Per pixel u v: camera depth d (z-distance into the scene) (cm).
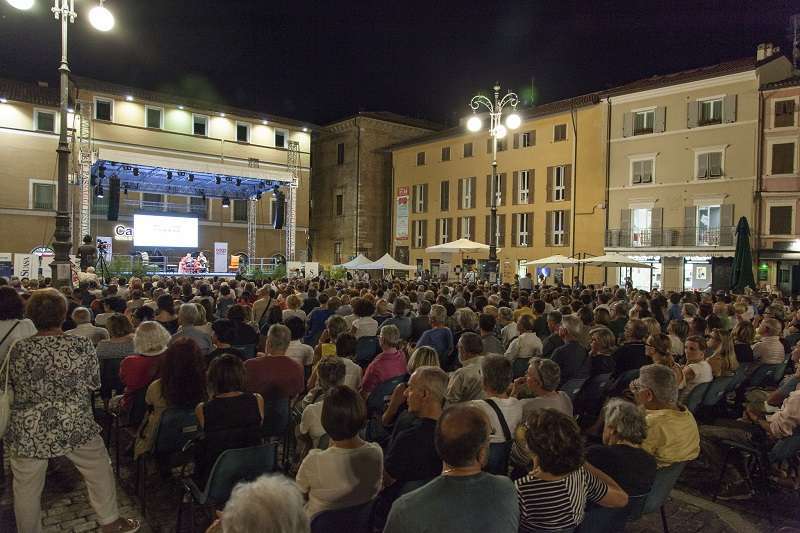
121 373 534
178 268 3000
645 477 334
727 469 552
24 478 377
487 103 2000
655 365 418
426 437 352
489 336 752
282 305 1059
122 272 2481
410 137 4712
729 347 683
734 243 2664
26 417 375
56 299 392
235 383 404
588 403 647
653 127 2950
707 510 500
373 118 4453
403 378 589
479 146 3822
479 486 243
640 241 2977
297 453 599
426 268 4125
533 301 1030
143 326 556
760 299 1550
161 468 519
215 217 3750
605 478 312
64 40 1225
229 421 394
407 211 4278
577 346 680
